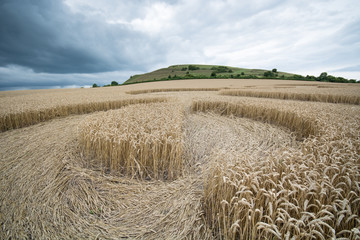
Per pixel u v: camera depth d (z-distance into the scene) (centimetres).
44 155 352
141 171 292
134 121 405
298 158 207
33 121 606
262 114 645
